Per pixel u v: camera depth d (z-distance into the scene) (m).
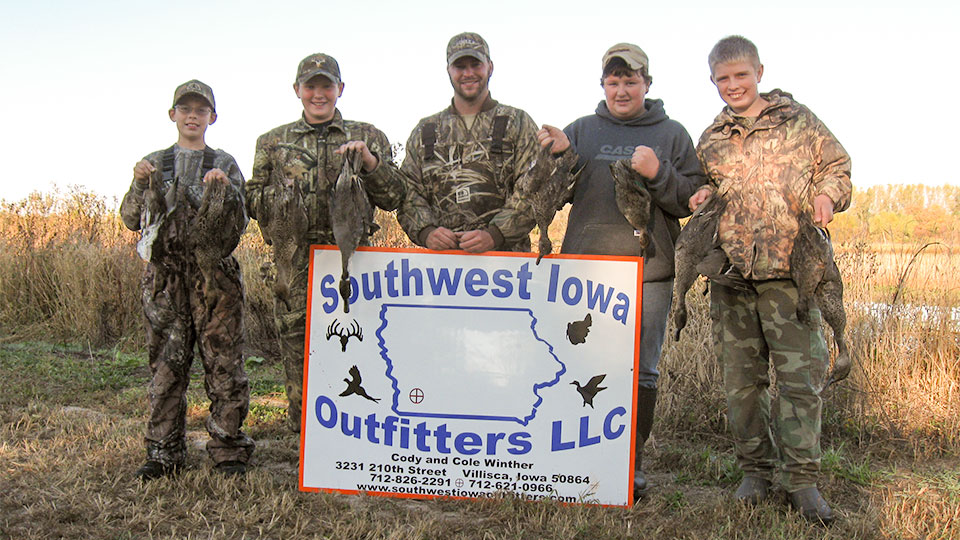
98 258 10.98
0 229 12.72
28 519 4.39
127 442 5.71
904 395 6.80
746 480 4.93
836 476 5.45
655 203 4.83
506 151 5.09
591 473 4.85
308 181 5.27
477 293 4.96
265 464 5.62
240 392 5.15
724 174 4.65
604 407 4.86
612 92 4.88
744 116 4.59
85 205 13.20
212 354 5.04
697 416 6.69
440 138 5.18
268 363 9.36
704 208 4.59
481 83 5.04
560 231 10.09
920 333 7.27
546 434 4.89
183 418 5.16
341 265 5.05
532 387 4.91
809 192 4.48
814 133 4.48
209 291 4.86
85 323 10.51
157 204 4.77
